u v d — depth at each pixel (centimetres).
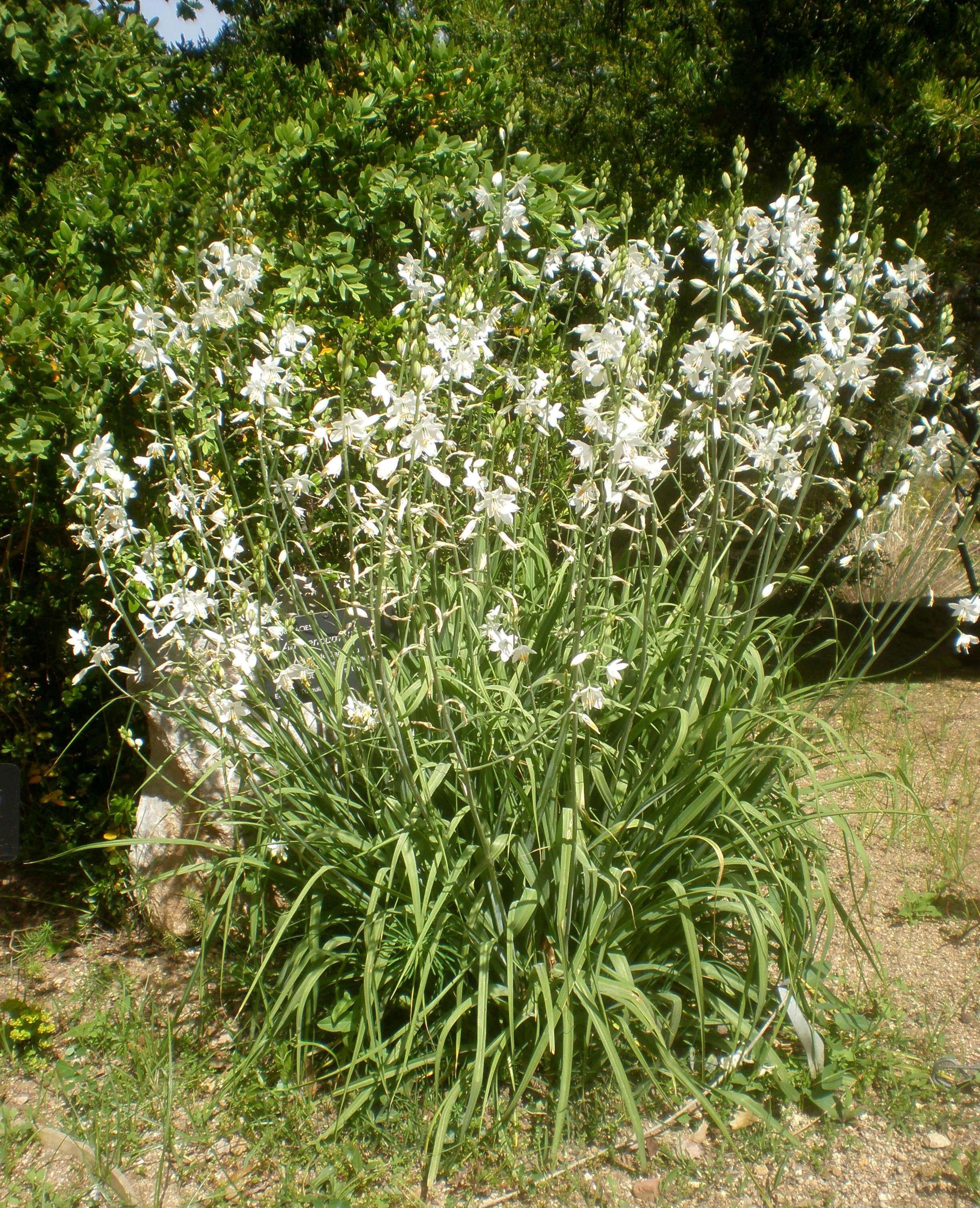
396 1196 239
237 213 310
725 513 322
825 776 473
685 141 652
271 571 368
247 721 297
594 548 255
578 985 251
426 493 307
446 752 293
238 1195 241
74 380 335
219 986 309
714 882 277
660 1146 256
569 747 279
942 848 397
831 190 590
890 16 618
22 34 384
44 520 378
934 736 523
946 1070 281
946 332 305
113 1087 279
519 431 358
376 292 401
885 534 304
